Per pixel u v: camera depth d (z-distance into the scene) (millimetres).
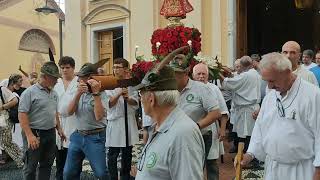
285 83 3420
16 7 23938
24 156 5598
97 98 4887
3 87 8664
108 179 5129
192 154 2594
